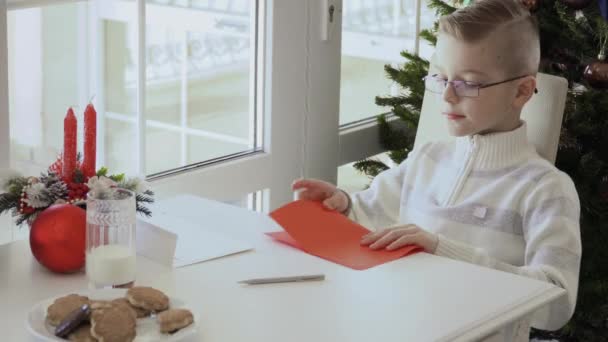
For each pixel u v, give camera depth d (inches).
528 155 67.6
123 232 51.1
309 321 47.0
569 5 74.9
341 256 56.9
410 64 89.7
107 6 76.4
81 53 75.3
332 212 64.1
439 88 68.3
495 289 52.4
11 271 53.7
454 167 70.6
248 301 49.6
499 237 66.2
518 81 66.9
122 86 79.0
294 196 94.0
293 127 91.9
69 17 73.6
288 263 55.7
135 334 44.3
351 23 97.7
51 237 52.2
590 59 77.0
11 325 46.1
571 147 80.0
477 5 67.0
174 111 83.5
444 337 45.8
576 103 77.7
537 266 60.8
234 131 89.0
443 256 59.2
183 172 83.7
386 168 92.3
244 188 88.4
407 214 72.5
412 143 93.3
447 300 50.5
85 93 76.3
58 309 45.2
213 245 58.3
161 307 46.9
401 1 103.0
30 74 71.5
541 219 63.8
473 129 67.5
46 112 73.7
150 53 80.5
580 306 82.3
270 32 87.0
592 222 80.7
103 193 52.4
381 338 45.3
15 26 69.6
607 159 79.9
